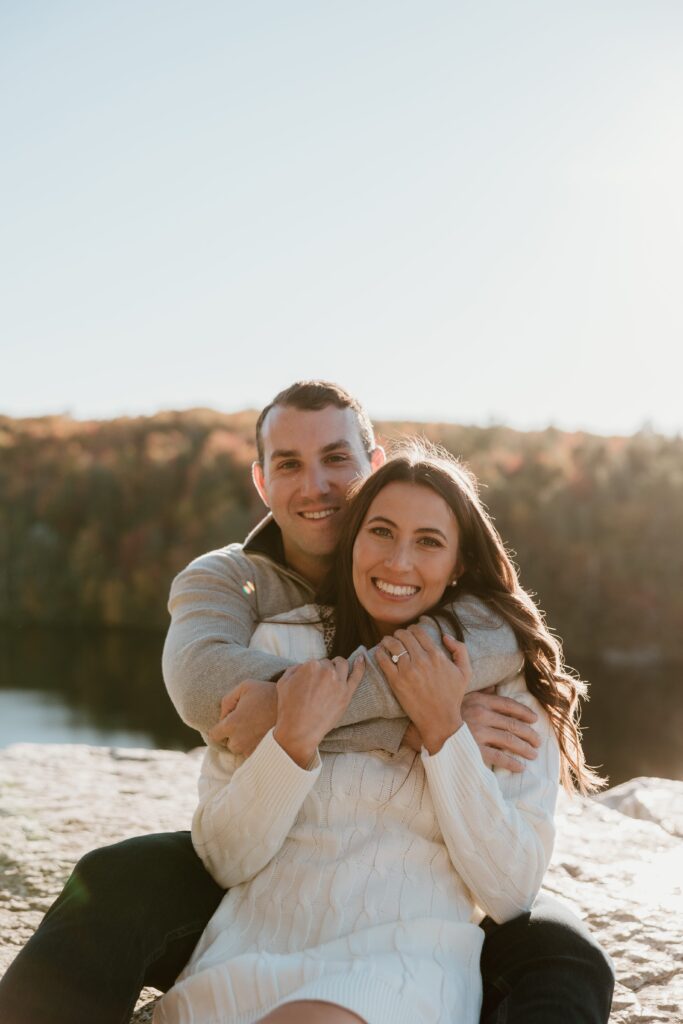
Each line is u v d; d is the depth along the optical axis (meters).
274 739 2.06
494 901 2.10
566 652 42.41
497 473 45.84
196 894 2.18
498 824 2.06
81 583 48.72
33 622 49.00
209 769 2.32
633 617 42.44
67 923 1.98
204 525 48.19
